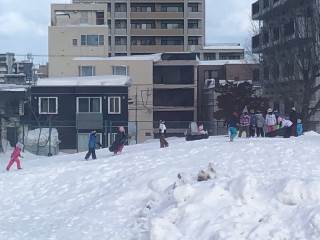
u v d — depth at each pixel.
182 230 10.70
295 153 17.77
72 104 54.19
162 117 67.88
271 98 45.62
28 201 16.75
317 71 39.44
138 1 96.25
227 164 16.73
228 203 11.27
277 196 10.91
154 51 96.38
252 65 55.16
